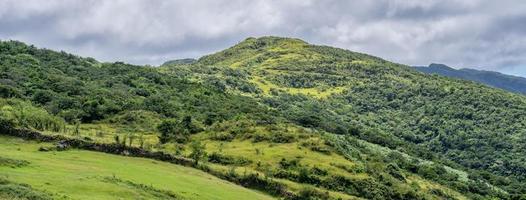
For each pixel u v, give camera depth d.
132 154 108.94
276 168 124.00
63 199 59.22
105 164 93.12
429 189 145.62
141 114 161.88
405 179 146.75
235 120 161.12
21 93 160.62
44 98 161.25
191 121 160.50
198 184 92.62
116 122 156.00
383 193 124.31
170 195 76.06
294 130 154.00
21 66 197.75
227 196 88.81
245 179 111.88
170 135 146.12
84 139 109.81
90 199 61.25
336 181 122.75
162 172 96.69
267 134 146.00
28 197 57.06
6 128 105.62
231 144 142.12
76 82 186.75
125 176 83.44
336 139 169.50
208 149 136.38
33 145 102.44
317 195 112.75
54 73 198.50
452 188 161.38
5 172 69.56
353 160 140.75
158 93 197.75
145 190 73.31
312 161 130.38
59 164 84.44
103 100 167.75
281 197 109.62
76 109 156.75
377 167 142.50
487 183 186.50
